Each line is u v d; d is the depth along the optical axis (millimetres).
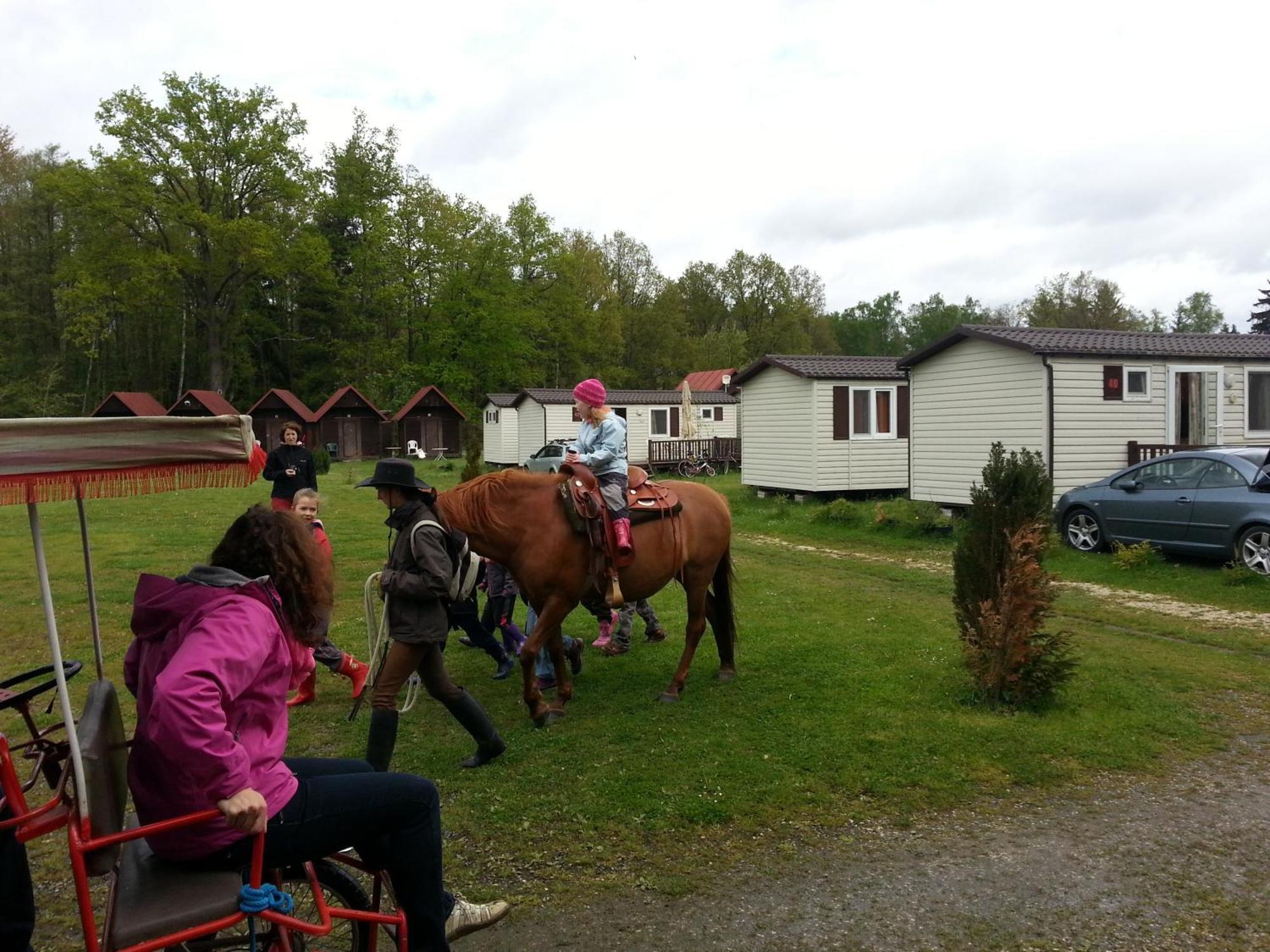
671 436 36219
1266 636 8758
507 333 56500
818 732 5676
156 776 2508
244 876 2621
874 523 16250
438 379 55031
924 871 4059
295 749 5484
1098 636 8773
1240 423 16531
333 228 59938
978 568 6441
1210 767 5355
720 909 3719
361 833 2768
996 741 5551
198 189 49125
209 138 48688
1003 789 4969
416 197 58250
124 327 60031
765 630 8523
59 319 57062
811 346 80625
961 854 4227
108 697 2777
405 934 2885
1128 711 6230
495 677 7023
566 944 3453
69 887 3908
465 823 4465
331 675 7141
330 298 58531
